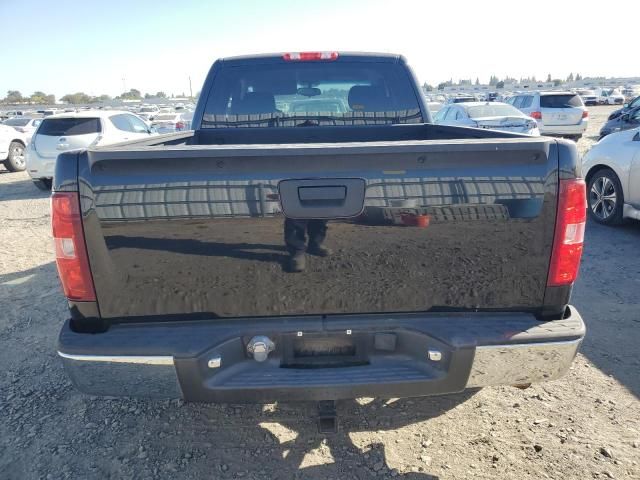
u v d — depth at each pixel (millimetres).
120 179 1867
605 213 6484
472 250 1983
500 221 1950
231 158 1854
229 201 1896
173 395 2035
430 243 1970
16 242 6625
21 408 2930
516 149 1888
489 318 2090
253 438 2625
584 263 5090
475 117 13086
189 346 1958
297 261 1973
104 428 2734
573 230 1974
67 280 1956
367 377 2027
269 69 3893
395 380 2020
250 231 1929
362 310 2061
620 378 3084
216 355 1984
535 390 2988
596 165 6535
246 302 2031
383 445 2553
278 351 2070
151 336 2002
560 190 1938
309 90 3947
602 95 50406
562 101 16656
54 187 1881
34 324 4074
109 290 1980
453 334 2000
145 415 2842
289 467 2416
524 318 2094
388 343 2070
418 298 2049
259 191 1894
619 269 4898
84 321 2029
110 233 1910
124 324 2062
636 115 9656
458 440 2576
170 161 1850
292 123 3998
